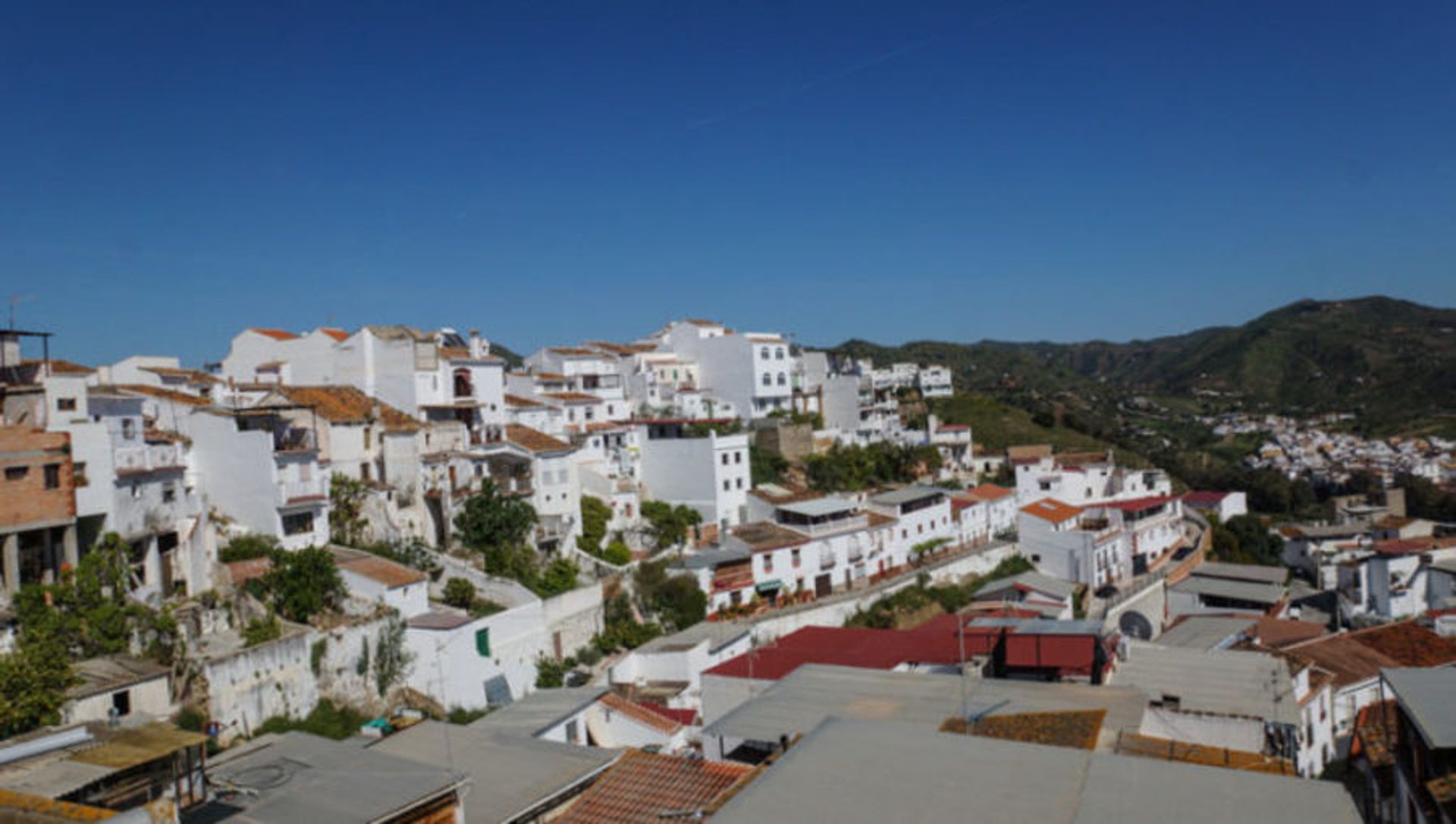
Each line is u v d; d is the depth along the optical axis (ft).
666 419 324.80
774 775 57.36
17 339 155.84
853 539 271.49
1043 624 127.65
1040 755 58.70
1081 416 627.87
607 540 244.01
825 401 427.74
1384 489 484.33
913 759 58.59
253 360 272.31
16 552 128.77
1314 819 49.03
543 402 290.35
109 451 143.95
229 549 162.30
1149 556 337.52
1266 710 112.88
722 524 276.62
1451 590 273.54
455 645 157.99
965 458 426.92
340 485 190.80
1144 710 99.71
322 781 72.79
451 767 93.45
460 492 212.64
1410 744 88.53
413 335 241.76
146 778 63.10
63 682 111.24
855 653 152.87
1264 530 389.60
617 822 82.94
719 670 150.20
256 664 132.36
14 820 52.54
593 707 134.00
